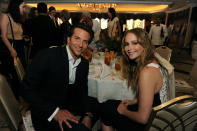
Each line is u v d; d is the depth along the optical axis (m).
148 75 0.90
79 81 1.18
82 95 1.26
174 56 6.14
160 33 5.04
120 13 11.16
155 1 7.45
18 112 1.11
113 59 1.80
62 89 1.05
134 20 11.28
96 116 1.44
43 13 2.53
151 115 0.77
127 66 1.23
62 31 3.29
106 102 1.28
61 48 1.05
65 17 3.38
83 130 0.98
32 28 2.51
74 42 0.99
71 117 1.03
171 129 0.88
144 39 1.00
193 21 7.88
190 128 0.97
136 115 0.95
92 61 1.78
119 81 1.29
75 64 1.11
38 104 0.97
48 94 1.06
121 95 1.34
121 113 1.10
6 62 2.10
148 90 0.89
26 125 1.10
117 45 1.73
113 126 1.21
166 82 1.02
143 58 1.00
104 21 9.70
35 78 0.97
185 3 7.45
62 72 1.01
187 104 0.85
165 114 0.80
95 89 1.38
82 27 0.98
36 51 2.67
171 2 7.52
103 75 1.36
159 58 1.06
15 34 2.03
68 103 1.22
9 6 1.84
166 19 10.69
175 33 9.71
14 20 1.91
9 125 0.93
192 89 1.94
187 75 3.55
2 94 0.90
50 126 1.02
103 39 1.98
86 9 10.48
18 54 2.14
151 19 11.14
